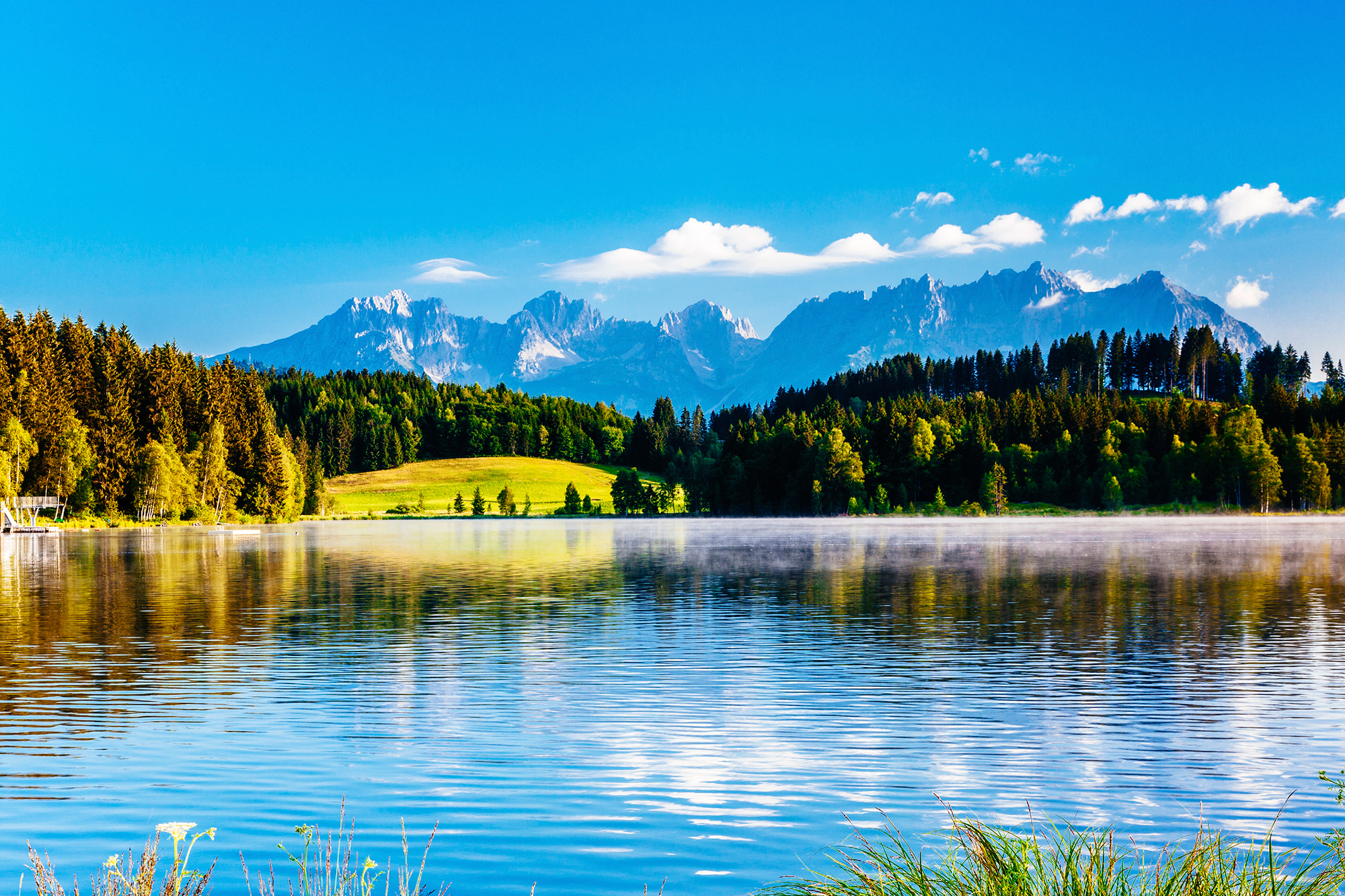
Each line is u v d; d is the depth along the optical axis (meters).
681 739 17.11
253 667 24.20
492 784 14.47
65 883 10.60
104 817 12.98
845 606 36.88
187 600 39.56
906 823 12.75
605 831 12.45
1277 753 16.16
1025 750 16.36
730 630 30.59
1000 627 30.86
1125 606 36.16
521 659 25.34
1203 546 76.69
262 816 13.05
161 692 21.08
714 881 10.84
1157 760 15.77
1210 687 21.45
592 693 21.02
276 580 48.78
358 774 14.91
